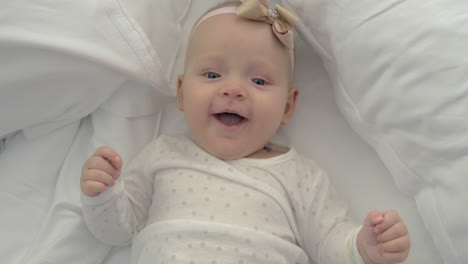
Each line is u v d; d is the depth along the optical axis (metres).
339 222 0.95
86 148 1.06
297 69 1.13
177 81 1.07
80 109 1.01
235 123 0.97
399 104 0.86
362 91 0.92
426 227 0.88
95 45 0.90
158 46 1.07
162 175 0.97
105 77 0.97
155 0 1.05
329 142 1.07
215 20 0.99
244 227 0.87
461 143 0.78
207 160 0.96
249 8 0.94
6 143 1.04
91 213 0.89
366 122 0.95
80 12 0.88
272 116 0.95
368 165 1.03
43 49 0.86
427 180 0.86
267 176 0.95
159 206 0.94
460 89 0.78
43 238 0.97
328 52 1.00
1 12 0.82
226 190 0.91
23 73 0.87
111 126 1.06
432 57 0.80
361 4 0.87
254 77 0.96
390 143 0.91
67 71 0.91
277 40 0.98
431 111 0.81
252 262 0.86
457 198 0.79
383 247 0.78
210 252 0.85
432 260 0.91
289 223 0.95
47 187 1.02
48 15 0.86
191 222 0.86
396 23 0.84
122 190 0.90
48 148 1.03
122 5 0.94
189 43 1.04
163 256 0.86
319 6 0.92
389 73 0.86
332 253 0.90
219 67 0.95
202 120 0.95
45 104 0.95
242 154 0.97
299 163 1.01
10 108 0.93
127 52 0.96
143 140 1.10
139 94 1.06
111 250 1.04
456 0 0.81
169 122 1.15
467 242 0.79
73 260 0.97
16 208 0.99
